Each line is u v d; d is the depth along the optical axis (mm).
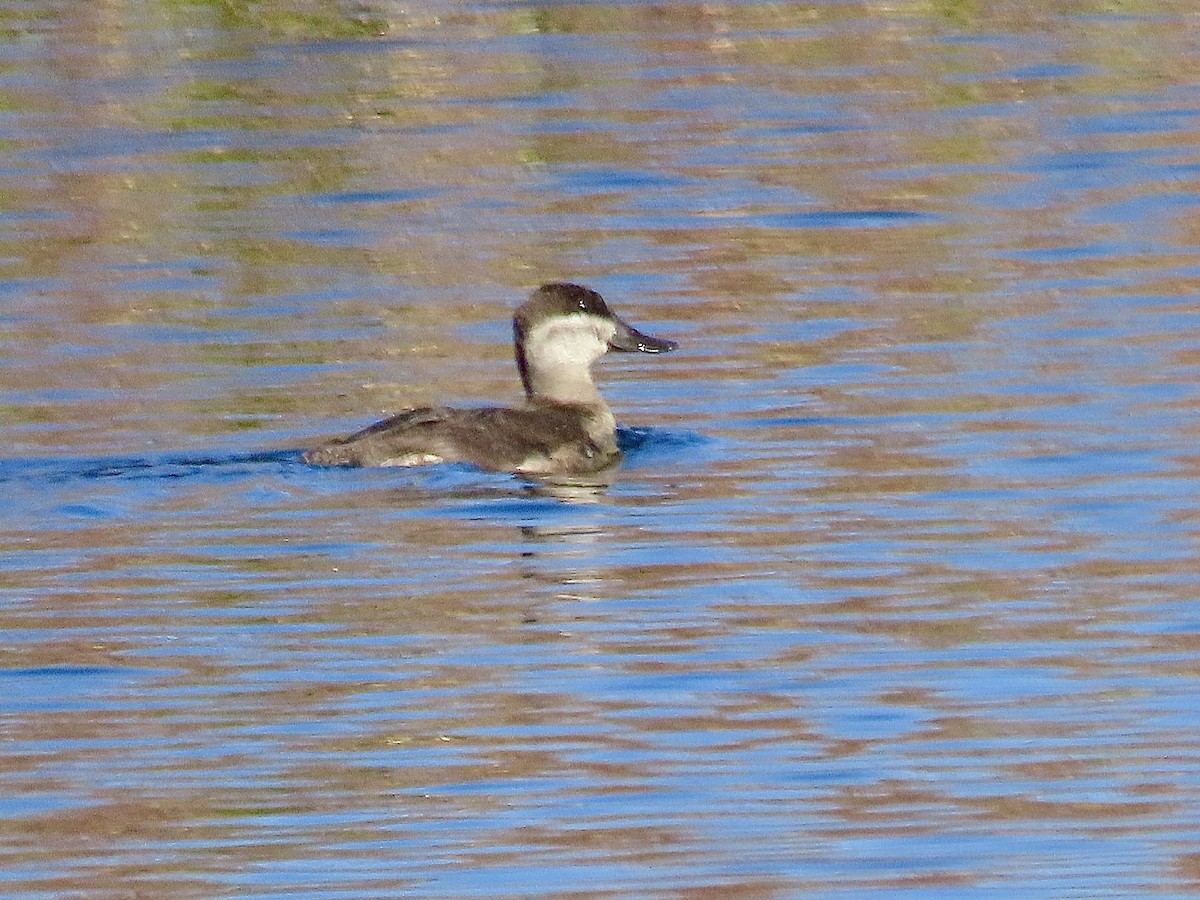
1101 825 11328
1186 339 19188
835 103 27906
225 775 12000
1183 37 30375
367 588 14336
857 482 16172
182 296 21250
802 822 11398
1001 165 25125
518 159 25953
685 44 31031
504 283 21531
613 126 27141
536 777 11930
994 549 14844
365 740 12359
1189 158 25125
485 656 13367
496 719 12570
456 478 16234
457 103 28391
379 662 13273
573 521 15516
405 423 16641
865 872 10922
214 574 14547
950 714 12523
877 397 18047
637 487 16250
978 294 20734
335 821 11477
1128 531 15086
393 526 15422
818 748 12180
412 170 25547
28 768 12086
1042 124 26672
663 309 20609
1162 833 11242
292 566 14664
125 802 11680
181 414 17766
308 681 13047
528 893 10773
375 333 20094
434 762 12086
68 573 14539
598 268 21922
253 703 12805
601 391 18500
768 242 22656
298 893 10812
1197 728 12320
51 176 25672
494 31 31984
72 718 12625
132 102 28672
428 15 32875
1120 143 25781
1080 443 16766
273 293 21359
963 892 10719
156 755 12203
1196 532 15031
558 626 13750
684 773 11930
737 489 16141
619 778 11906
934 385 18281
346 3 33500
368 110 28141
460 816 11523
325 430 17438
